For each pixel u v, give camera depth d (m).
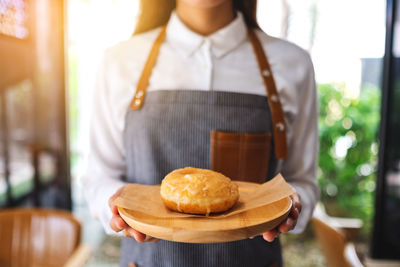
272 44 1.36
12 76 3.18
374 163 4.24
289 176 1.39
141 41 1.38
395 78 3.34
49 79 3.45
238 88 1.27
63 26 3.39
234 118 1.23
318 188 1.37
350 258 1.30
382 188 3.45
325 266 3.50
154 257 1.25
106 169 1.35
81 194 5.00
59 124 3.54
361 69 4.59
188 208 0.91
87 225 4.28
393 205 3.47
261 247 1.27
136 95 1.29
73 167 5.37
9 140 3.23
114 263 3.52
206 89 1.26
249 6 1.40
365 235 4.04
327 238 1.60
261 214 0.91
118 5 4.60
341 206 4.41
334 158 4.35
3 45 3.02
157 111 1.25
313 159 1.37
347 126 4.25
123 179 1.42
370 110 4.20
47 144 3.54
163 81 1.29
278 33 4.73
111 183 1.21
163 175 1.26
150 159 1.25
